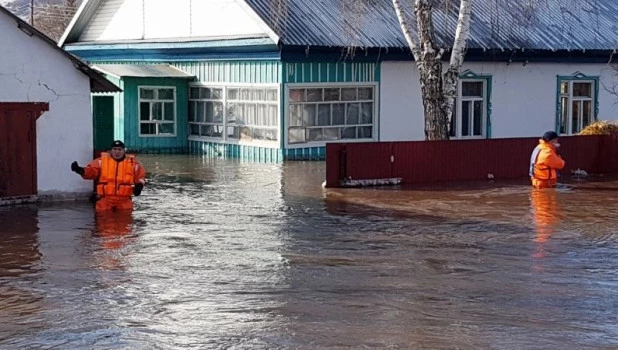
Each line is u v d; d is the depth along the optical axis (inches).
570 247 535.8
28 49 687.1
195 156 1139.3
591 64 1317.7
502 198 760.3
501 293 417.7
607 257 506.0
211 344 335.3
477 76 1203.2
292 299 402.3
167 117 1181.7
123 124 1149.1
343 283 434.6
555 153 857.5
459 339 343.0
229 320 367.6
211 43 1104.8
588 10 1379.2
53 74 700.0
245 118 1103.0
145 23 1232.2
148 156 1132.5
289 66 1044.5
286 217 641.0
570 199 757.9
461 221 632.4
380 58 1104.2
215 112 1148.5
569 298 409.4
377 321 367.2
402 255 506.0
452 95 925.8
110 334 347.9
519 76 1249.4
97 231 573.3
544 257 504.4
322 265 476.1
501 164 918.4
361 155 832.3
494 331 354.3
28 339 341.7
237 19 1087.6
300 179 880.3
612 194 793.6
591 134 1004.6
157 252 506.9
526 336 347.9
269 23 1029.2
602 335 350.6
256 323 363.3
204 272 456.4
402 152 856.3
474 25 1212.5
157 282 434.0
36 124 693.9
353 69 1096.8
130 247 521.0
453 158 887.1
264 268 467.2
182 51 1176.8
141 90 1157.1
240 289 420.5
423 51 920.3
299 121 1063.0
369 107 1119.6
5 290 416.8
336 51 1059.3
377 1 1156.5
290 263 480.4
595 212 681.0
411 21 1151.0
